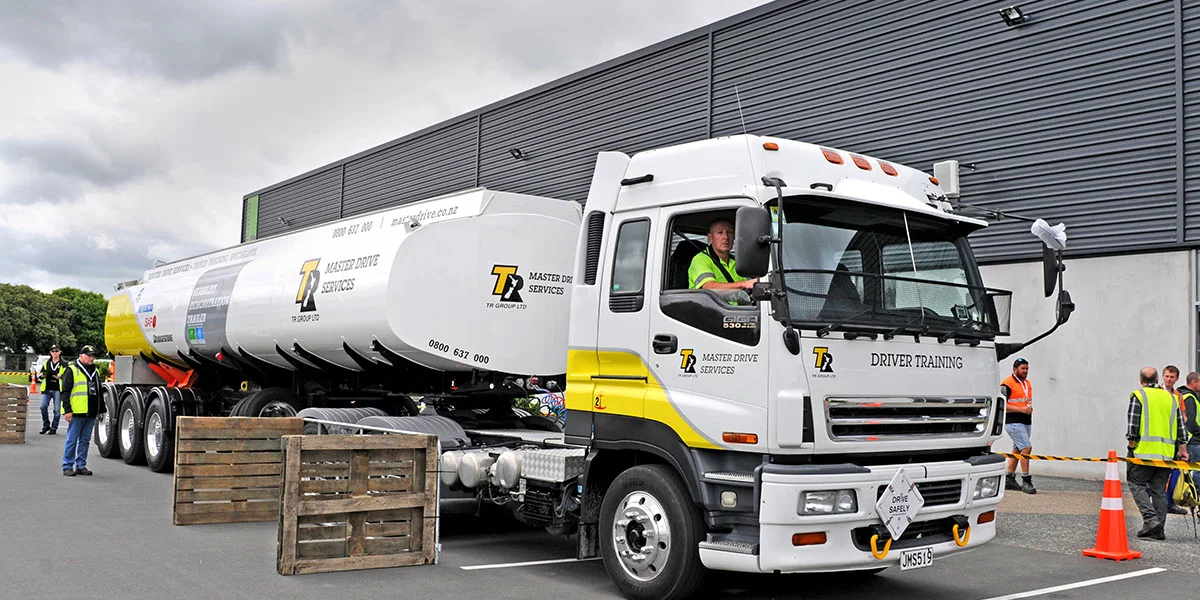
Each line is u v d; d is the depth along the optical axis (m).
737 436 6.02
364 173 31.47
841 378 6.01
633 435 6.75
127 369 16.69
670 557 6.41
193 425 9.55
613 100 22.14
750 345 6.04
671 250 6.71
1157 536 9.77
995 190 15.26
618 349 6.90
